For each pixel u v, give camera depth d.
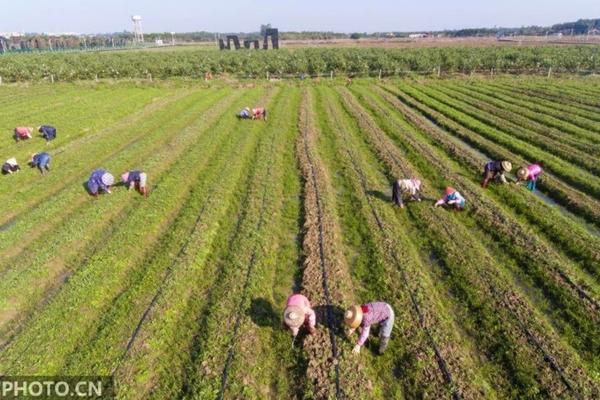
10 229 15.88
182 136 26.86
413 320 11.36
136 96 41.84
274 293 12.62
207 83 50.12
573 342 10.84
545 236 15.77
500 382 9.67
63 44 131.62
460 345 10.64
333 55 61.09
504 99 38.88
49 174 21.27
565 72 55.94
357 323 9.56
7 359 10.10
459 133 28.48
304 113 33.09
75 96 41.91
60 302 11.89
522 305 11.86
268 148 24.77
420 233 15.83
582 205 17.86
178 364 10.08
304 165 22.09
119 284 13.02
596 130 28.31
